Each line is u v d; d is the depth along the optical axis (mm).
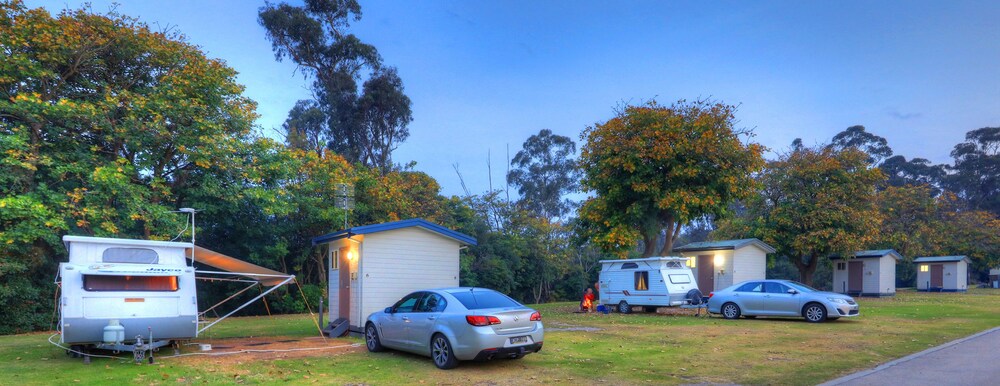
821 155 36344
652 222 26250
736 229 38469
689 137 25391
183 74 21859
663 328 16375
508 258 42781
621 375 9461
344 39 48688
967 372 9438
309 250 30734
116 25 21312
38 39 18750
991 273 55375
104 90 20891
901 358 10930
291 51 49125
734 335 14617
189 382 8977
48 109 18422
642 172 25062
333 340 14289
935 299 32344
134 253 11664
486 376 9391
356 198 30766
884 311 22156
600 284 24219
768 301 18656
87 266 10672
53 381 8992
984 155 86438
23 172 18516
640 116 25375
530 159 62344
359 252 14922
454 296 10500
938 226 49562
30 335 18016
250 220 28703
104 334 10312
